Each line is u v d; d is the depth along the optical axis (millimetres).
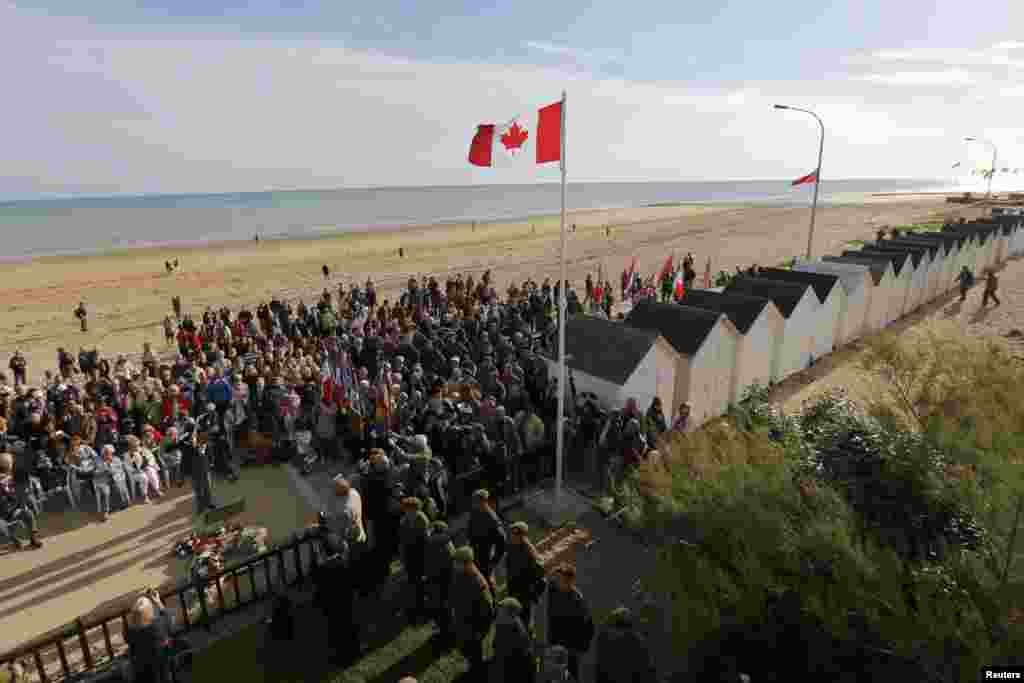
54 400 16781
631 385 15219
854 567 6367
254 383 16453
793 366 21172
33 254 73938
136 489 13672
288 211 177125
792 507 7590
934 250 30750
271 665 8969
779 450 8750
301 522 12805
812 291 20906
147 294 42281
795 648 7125
